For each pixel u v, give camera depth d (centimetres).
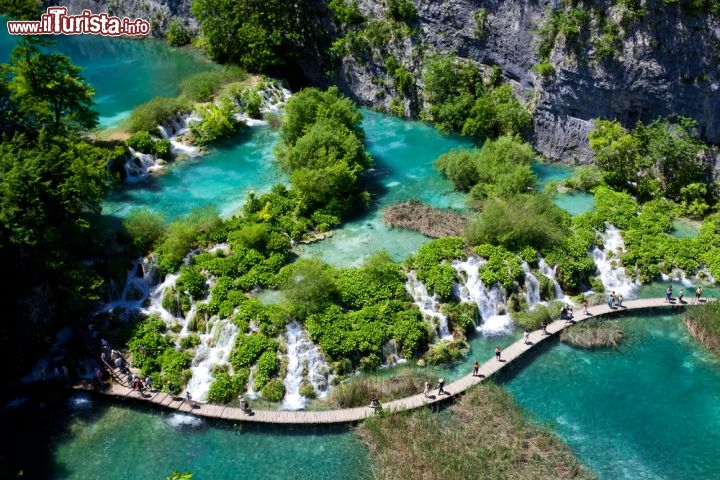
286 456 3794
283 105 8150
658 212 5944
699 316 4747
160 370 4366
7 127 5266
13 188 4291
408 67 7919
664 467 3688
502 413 3991
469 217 5875
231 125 7312
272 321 4469
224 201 6050
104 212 5753
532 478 3550
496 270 5034
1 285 4334
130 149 6544
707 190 6044
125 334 4525
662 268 5347
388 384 4197
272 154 7000
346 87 8588
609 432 3919
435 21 7619
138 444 3891
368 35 8106
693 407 4100
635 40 6016
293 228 5562
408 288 4922
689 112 5956
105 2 11481
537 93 6956
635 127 6281
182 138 7094
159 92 8319
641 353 4553
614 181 6356
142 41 10681
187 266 4928
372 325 4516
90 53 10038
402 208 5975
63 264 4491
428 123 7938
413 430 3866
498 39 7200
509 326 4862
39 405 4125
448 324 4731
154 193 6156
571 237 5459
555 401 4159
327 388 4275
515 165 6288
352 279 4844
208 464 3756
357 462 3725
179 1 10406
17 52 5638
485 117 7238
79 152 5278
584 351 4575
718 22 5591
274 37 8488
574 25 6344
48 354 4444
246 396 4197
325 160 5969
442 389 4172
